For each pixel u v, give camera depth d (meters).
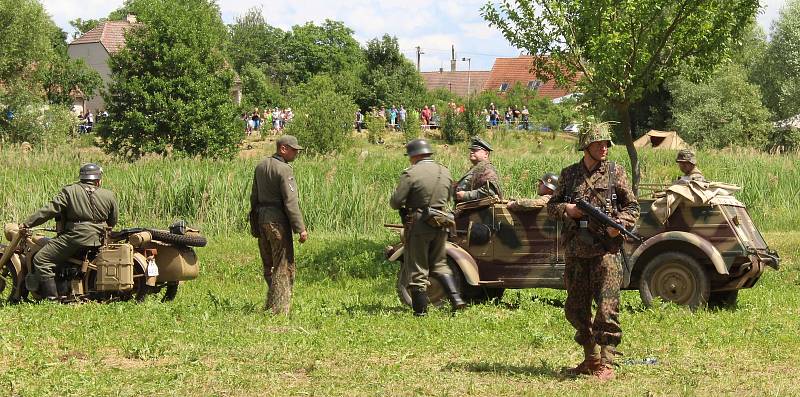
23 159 28.59
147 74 44.06
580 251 8.12
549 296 15.53
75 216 13.65
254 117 65.12
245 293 16.50
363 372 8.46
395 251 13.94
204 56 45.97
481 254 13.94
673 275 13.31
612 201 8.12
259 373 8.44
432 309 12.75
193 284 17.92
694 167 14.12
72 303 13.38
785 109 61.38
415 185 12.13
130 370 8.53
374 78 80.31
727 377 8.41
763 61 63.50
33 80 58.22
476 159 14.08
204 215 23.52
